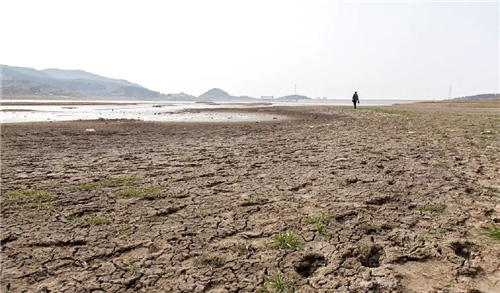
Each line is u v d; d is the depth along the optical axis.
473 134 14.52
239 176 7.60
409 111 35.81
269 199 5.89
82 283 3.34
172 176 7.62
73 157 10.09
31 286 3.28
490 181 6.85
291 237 4.27
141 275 3.48
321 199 5.84
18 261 3.76
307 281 3.35
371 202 5.67
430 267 3.59
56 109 49.78
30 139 14.55
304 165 8.70
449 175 7.37
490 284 3.27
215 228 4.66
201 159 9.71
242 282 3.34
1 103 69.56
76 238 4.33
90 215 5.15
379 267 3.60
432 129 17.00
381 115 29.27
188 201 5.82
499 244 4.05
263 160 9.47
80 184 6.92
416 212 5.16
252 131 18.12
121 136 15.91
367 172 7.76
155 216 5.12
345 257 3.83
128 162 9.29
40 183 6.97
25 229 4.61
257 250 4.01
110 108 57.56
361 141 12.98
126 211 5.33
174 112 43.19
